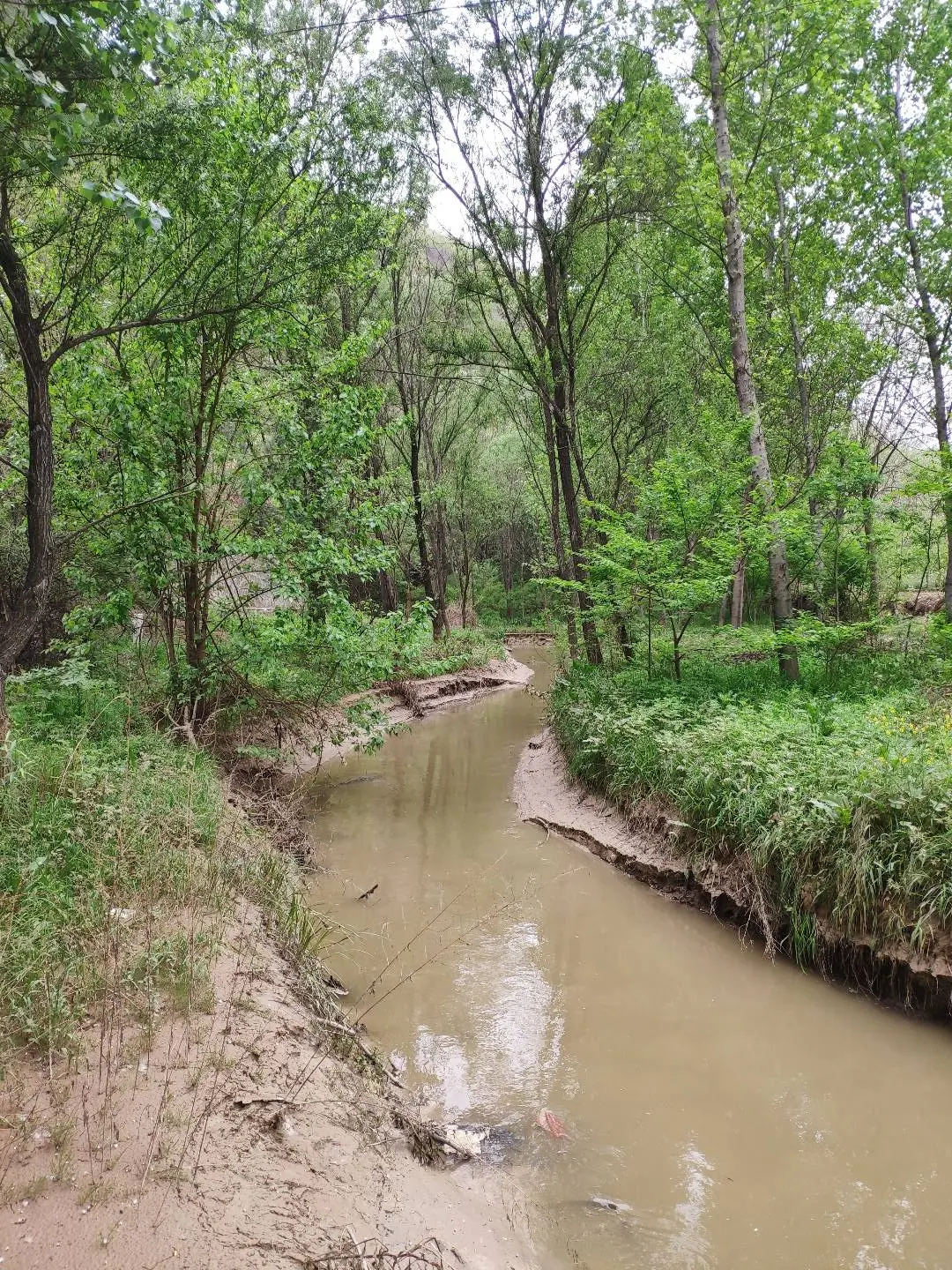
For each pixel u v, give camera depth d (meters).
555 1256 3.43
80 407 8.87
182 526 8.93
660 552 9.98
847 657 11.70
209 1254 2.52
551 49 11.70
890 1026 5.36
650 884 7.81
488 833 9.57
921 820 5.67
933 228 13.87
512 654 31.28
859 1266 3.50
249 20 9.31
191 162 6.96
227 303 8.07
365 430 9.72
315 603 9.85
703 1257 3.51
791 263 15.12
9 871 4.29
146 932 4.17
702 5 10.61
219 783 7.79
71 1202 2.63
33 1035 3.38
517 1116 4.52
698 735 8.20
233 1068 3.56
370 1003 5.66
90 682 7.91
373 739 10.84
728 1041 5.35
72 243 6.87
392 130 11.54
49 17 3.79
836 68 10.77
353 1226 2.94
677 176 11.96
